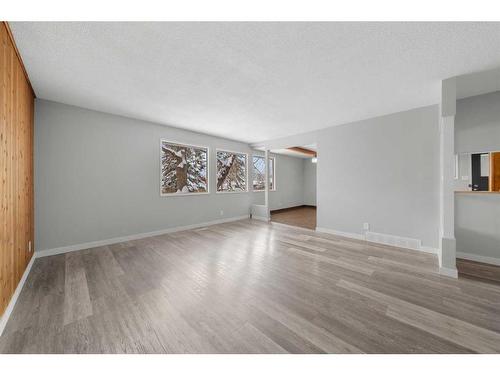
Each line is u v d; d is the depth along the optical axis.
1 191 1.58
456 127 3.06
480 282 2.27
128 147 3.97
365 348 1.35
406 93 2.87
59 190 3.19
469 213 2.95
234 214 6.18
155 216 4.39
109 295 2.01
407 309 1.78
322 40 1.80
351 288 2.14
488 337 1.44
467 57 2.03
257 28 1.66
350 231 4.23
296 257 3.05
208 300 1.92
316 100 3.13
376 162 3.86
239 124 4.46
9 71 1.75
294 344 1.39
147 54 2.01
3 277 1.60
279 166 8.35
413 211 3.45
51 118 3.12
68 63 2.16
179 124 4.45
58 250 3.18
